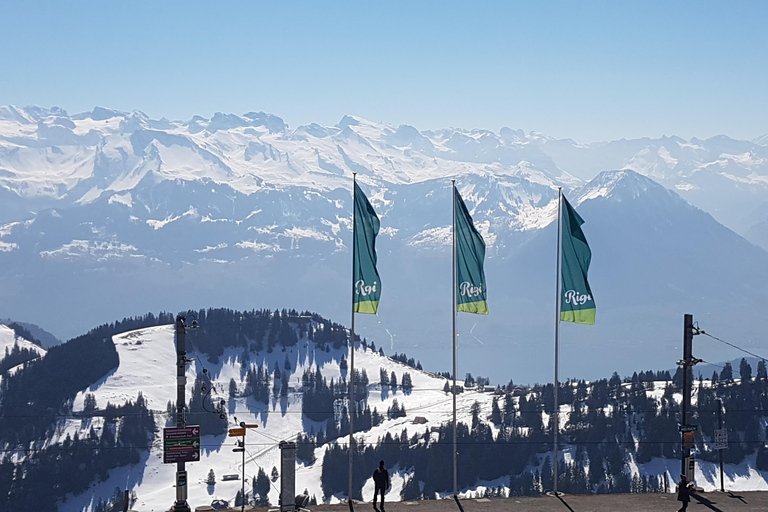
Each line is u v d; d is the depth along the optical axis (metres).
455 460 56.84
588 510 51.78
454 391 57.00
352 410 56.00
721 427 61.28
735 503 54.00
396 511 51.38
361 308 58.91
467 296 60.28
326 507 52.16
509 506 52.91
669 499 55.47
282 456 51.78
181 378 50.50
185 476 49.94
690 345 57.78
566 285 59.97
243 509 52.19
